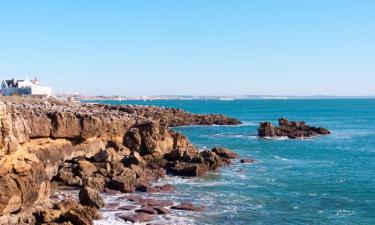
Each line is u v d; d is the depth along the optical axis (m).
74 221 34.91
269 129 120.69
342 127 155.88
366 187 55.09
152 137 69.06
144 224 38.38
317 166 71.38
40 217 34.69
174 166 62.75
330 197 49.88
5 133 34.75
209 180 58.28
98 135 65.81
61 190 49.06
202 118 167.62
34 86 134.12
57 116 58.50
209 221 40.06
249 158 79.50
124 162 60.56
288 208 45.09
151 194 49.62
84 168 54.28
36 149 52.75
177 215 41.59
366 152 89.50
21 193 33.81
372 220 41.28
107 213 40.97
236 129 145.25
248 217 41.66
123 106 162.12
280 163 74.06
